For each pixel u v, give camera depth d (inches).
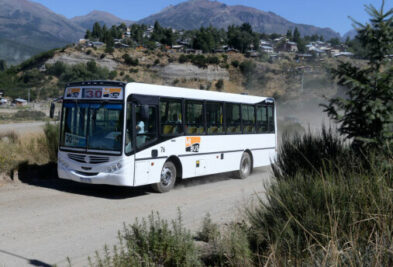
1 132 724.0
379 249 171.9
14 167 507.8
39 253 253.4
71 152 448.1
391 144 273.4
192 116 521.7
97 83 441.4
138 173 437.4
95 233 302.0
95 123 439.8
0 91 7199.8
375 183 223.6
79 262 238.5
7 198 408.5
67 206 387.2
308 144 333.4
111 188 498.9
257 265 208.2
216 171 566.3
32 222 325.7
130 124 431.5
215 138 563.2
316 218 218.4
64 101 460.8
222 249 224.7
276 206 251.8
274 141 710.5
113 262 199.2
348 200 222.2
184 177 507.8
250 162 647.8
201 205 411.2
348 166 276.4
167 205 409.7
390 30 288.7
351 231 200.2
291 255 201.8
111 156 426.6
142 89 446.9
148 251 201.5
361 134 294.0
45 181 516.1
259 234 234.8
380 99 285.3
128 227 318.7
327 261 177.8
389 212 200.4
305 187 252.5
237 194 479.5
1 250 255.3
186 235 216.5
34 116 2768.2
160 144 466.9
